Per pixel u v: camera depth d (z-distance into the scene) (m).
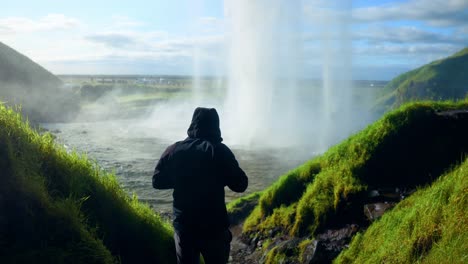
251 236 8.12
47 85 48.59
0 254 3.27
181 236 3.98
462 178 4.51
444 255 3.85
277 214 7.98
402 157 7.32
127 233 5.09
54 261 3.45
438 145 7.23
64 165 4.89
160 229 5.77
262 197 8.62
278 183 8.53
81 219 4.12
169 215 11.14
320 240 6.58
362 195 6.91
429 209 4.65
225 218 4.07
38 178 4.11
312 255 6.21
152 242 5.30
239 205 9.88
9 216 3.49
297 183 8.34
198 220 3.94
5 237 3.38
